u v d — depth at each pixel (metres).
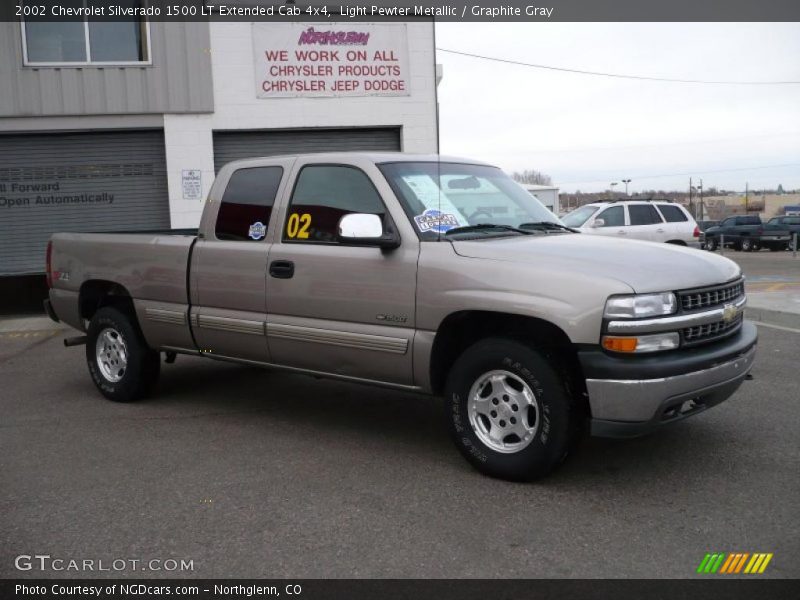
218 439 5.46
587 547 3.59
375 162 5.06
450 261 4.54
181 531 3.88
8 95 12.70
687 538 3.66
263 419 5.99
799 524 3.79
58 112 12.84
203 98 13.22
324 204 5.21
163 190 13.52
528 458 4.30
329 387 7.08
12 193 13.09
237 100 13.36
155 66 13.05
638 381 3.96
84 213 13.34
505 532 3.78
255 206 5.60
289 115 13.53
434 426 5.72
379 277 4.80
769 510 3.97
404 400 6.55
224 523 3.97
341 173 5.17
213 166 13.47
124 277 6.36
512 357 4.29
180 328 5.99
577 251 4.46
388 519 3.97
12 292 13.52
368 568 3.44
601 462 4.73
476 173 5.55
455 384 4.56
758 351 8.14
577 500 4.15
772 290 13.53
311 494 4.35
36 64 12.75
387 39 13.72
